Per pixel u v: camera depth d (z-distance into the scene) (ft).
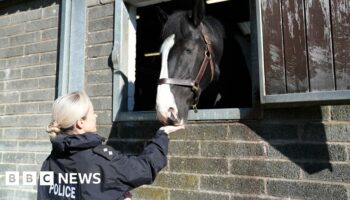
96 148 4.25
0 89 11.62
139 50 14.58
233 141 7.28
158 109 6.03
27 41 11.23
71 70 9.87
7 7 11.93
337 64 5.56
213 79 7.64
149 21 11.84
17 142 10.86
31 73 10.94
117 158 4.27
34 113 10.64
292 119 6.71
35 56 10.94
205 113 7.62
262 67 6.33
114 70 8.98
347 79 5.46
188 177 7.72
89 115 4.48
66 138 4.11
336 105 6.28
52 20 10.77
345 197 6.05
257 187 6.90
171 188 7.89
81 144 4.11
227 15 11.11
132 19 9.45
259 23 6.39
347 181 6.06
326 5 5.72
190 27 6.78
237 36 9.17
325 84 5.66
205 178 7.50
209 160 7.51
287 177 6.63
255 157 7.00
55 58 10.48
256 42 7.18
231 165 7.23
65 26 10.00
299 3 6.00
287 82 6.05
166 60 6.38
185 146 7.84
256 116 7.04
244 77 9.13
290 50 6.05
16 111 11.07
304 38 5.91
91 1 9.81
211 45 7.38
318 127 6.45
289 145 6.68
